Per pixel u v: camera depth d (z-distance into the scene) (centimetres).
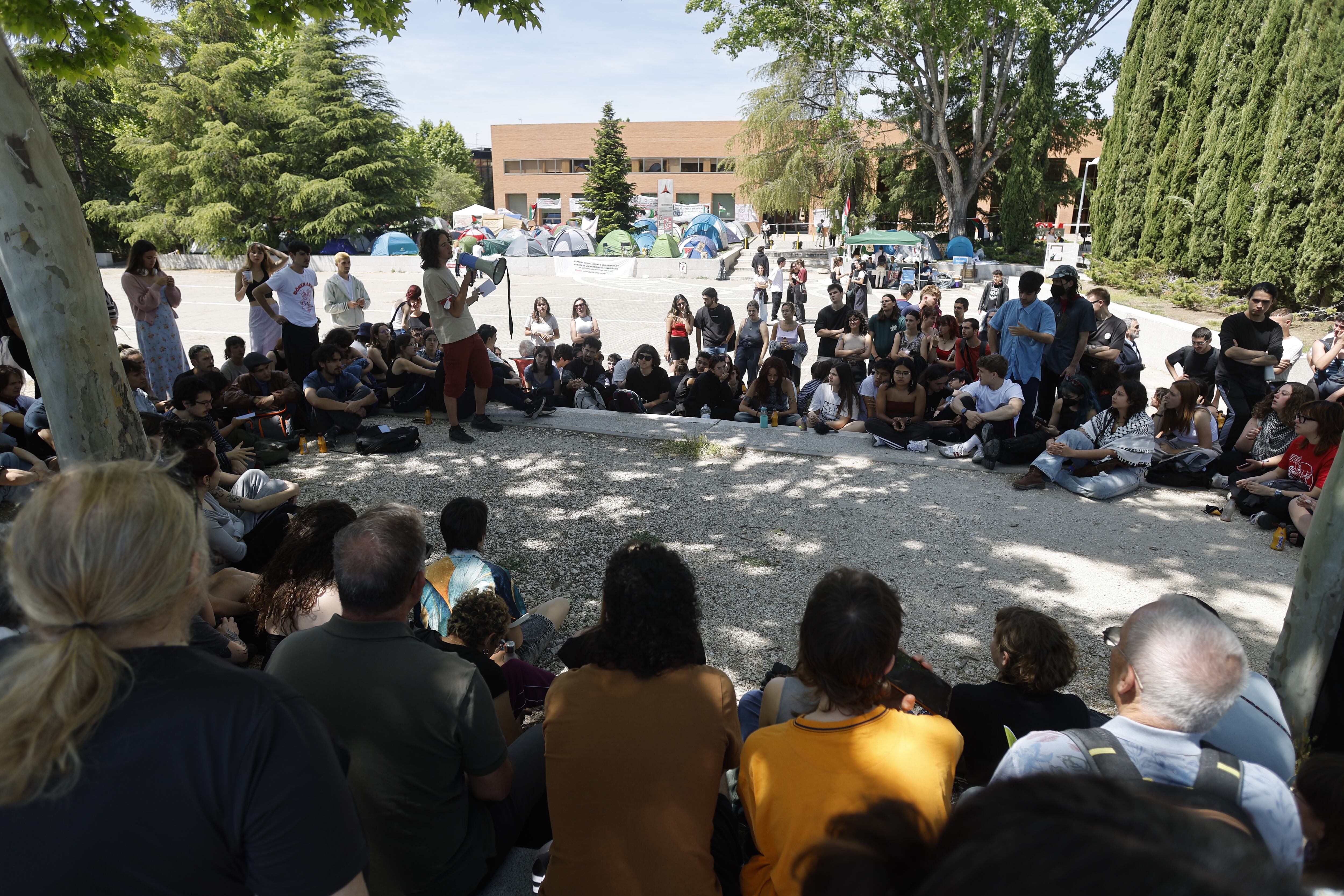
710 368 903
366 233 3962
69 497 108
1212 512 589
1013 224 3225
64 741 97
